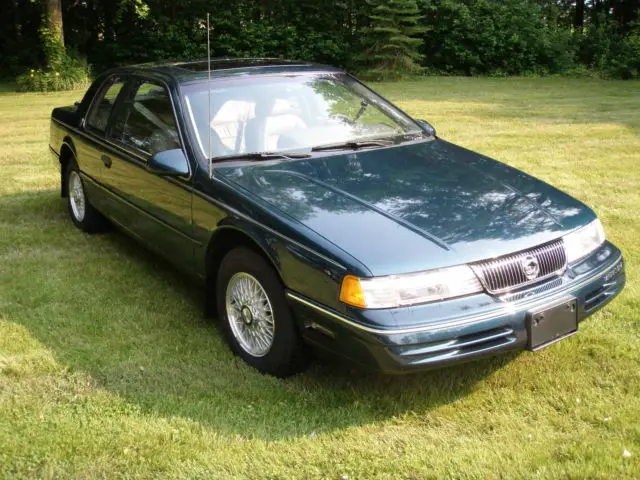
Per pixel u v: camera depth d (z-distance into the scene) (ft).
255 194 12.04
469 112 42.65
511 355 12.55
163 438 10.20
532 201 12.33
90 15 72.64
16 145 32.86
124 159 15.64
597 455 9.58
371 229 10.85
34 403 11.12
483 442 10.07
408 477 9.36
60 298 15.29
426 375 11.98
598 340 12.98
